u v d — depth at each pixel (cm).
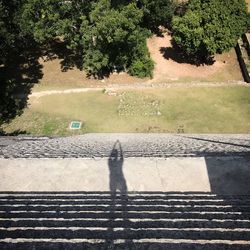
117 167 1118
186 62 4478
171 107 3684
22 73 4228
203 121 3503
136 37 3884
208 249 500
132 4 3744
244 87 3978
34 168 1123
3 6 3431
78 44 4088
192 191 1005
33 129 3438
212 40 4025
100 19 3678
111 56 4106
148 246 498
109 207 689
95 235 546
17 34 3688
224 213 633
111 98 3825
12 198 826
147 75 4216
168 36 4884
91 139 2227
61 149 1488
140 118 3556
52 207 701
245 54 4428
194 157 1163
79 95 3888
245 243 519
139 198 799
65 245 504
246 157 1157
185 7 4875
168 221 594
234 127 3422
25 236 555
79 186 1035
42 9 3722
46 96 3872
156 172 1090
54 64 4391
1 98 3616
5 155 1272
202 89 3947
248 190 1007
